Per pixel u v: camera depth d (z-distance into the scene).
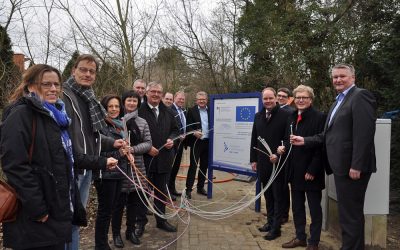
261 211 6.07
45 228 2.29
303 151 4.20
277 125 4.85
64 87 3.23
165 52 15.07
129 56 8.66
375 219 4.48
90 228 5.14
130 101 4.41
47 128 2.36
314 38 12.84
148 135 4.52
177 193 6.98
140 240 4.65
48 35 7.62
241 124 6.38
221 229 5.09
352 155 3.63
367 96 3.64
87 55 3.34
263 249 4.34
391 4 11.31
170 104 6.85
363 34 11.31
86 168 3.07
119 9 8.48
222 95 6.65
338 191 3.79
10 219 2.24
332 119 3.89
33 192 2.21
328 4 13.45
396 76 6.59
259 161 5.02
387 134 4.45
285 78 12.52
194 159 6.86
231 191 7.52
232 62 18.09
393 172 6.56
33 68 2.48
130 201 4.51
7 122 2.24
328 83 12.34
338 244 4.55
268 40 13.70
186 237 4.74
